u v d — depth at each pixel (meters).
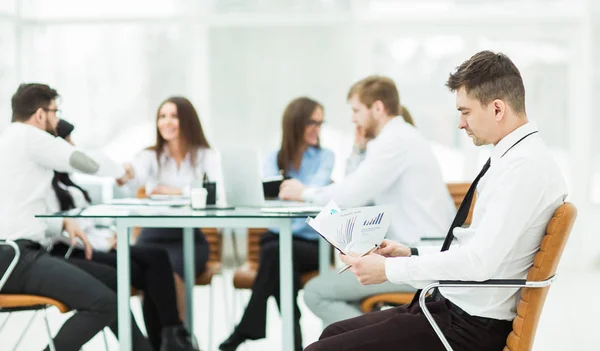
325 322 3.34
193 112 4.64
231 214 3.22
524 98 2.38
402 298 3.27
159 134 4.66
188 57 7.99
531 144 2.33
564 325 5.35
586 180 7.84
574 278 7.35
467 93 2.39
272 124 7.99
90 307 3.34
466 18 7.82
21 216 3.44
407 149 3.43
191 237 4.23
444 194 3.50
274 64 7.95
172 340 3.92
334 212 2.57
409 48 7.96
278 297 4.06
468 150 7.98
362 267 2.45
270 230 4.45
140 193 4.55
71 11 7.94
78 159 3.59
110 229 4.45
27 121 3.62
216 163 4.64
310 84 7.94
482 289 2.39
